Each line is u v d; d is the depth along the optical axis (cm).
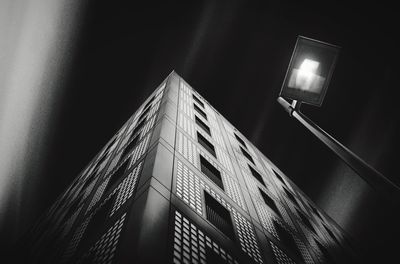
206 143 963
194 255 382
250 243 561
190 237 413
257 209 786
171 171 557
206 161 778
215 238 463
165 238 371
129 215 407
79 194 1050
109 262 331
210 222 501
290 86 489
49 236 899
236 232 552
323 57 470
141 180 510
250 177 1070
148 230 366
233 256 457
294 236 872
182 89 1406
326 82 480
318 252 952
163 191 471
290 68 479
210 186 651
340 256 1179
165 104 954
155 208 412
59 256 580
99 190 776
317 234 1199
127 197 492
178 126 852
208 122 1259
